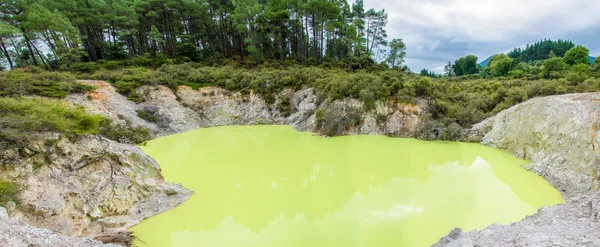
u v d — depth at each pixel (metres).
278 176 16.31
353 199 12.92
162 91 32.38
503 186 13.50
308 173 16.75
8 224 6.62
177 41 51.94
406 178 15.30
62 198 9.10
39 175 9.09
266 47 50.56
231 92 36.00
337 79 31.02
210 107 34.69
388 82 28.53
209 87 35.78
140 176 11.90
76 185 9.76
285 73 37.72
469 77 59.62
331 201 12.81
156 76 33.81
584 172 11.73
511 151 18.52
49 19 33.34
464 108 24.89
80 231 9.16
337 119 27.28
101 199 10.15
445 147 21.12
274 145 23.80
